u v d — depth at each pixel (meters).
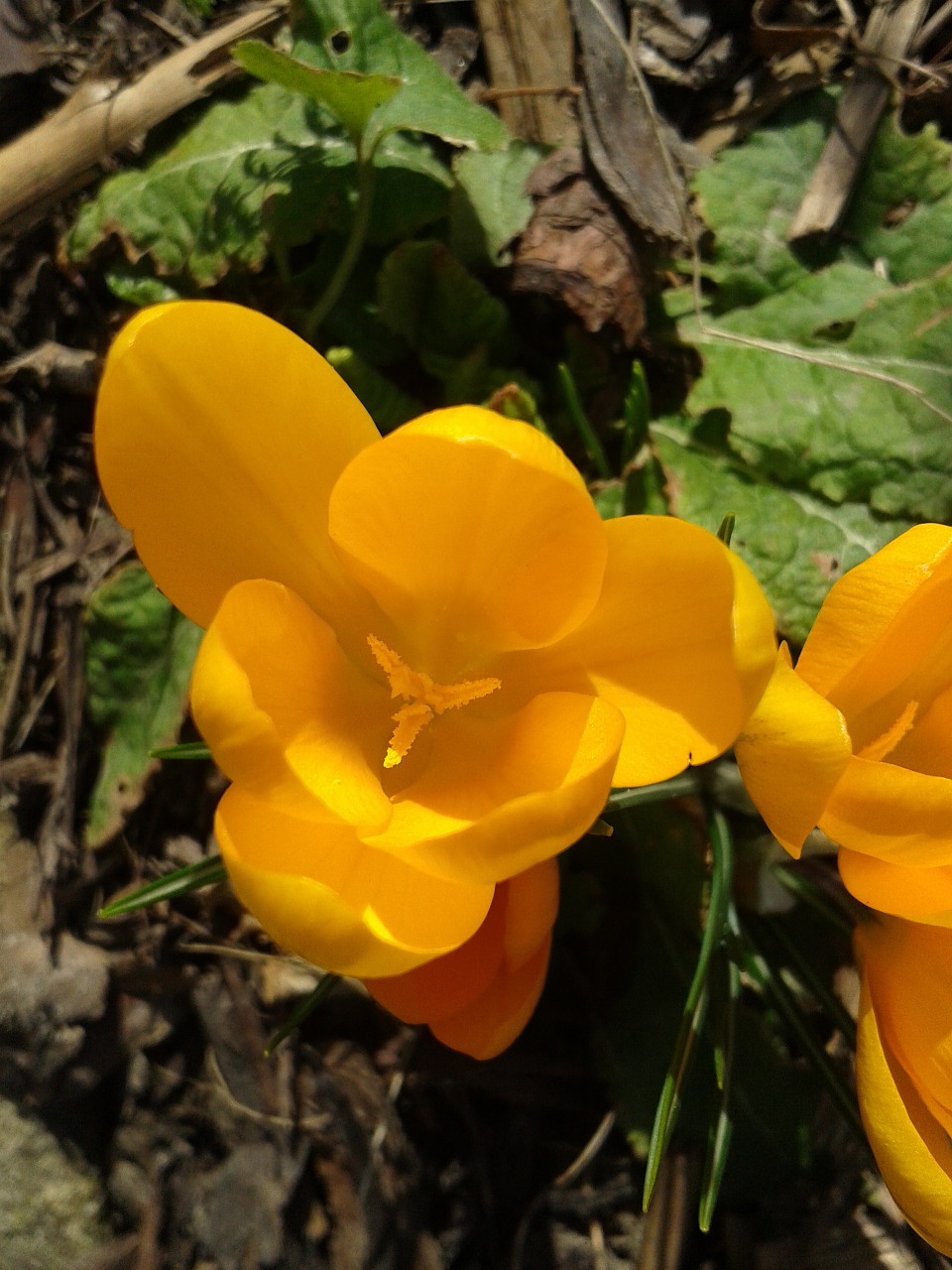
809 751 0.11
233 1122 0.16
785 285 0.17
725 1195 0.17
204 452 0.11
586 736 0.11
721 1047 0.13
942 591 0.12
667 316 0.17
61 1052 0.15
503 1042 0.13
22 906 0.15
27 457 0.16
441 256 0.16
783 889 0.16
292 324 0.16
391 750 0.11
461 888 0.11
